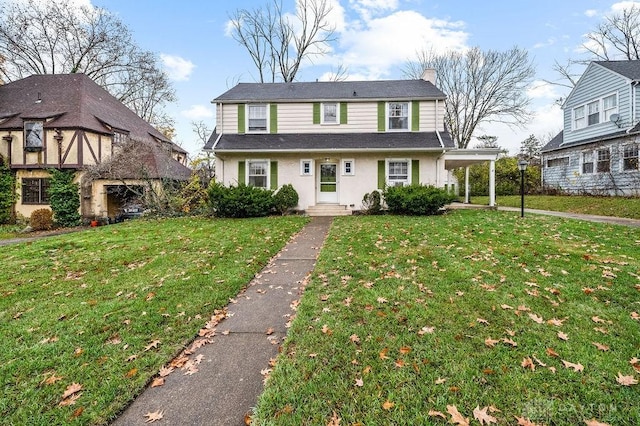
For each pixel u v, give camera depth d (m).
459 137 29.92
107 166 16.08
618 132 15.78
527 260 5.83
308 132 15.13
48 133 16.61
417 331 3.46
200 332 3.70
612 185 16.19
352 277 5.28
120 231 10.43
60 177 16.36
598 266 5.37
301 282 5.34
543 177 21.84
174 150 24.98
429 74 16.92
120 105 21.95
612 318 3.64
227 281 5.32
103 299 4.72
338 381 2.70
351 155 14.45
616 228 8.74
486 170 23.27
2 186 16.72
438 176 14.14
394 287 4.74
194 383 2.82
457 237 7.88
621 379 2.58
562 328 3.45
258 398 2.59
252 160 14.59
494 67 28.08
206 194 15.07
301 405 2.45
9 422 2.35
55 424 2.33
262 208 13.48
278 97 15.37
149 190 15.46
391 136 14.57
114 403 2.54
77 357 3.17
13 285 5.49
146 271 6.03
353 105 15.03
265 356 3.23
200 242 8.32
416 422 2.25
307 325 3.72
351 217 12.54
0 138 17.03
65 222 16.31
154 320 3.95
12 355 3.22
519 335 3.33
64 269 6.37
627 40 24.62
